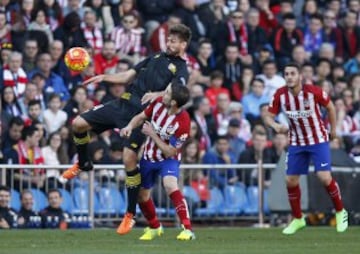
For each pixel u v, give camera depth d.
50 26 50.12
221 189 45.22
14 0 49.62
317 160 36.31
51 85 47.94
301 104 35.91
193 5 54.84
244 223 45.50
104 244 30.19
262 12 57.41
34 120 45.09
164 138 31.17
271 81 52.62
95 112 32.09
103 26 51.88
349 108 54.06
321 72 55.31
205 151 48.06
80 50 32.06
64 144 45.34
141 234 35.62
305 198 43.34
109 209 43.53
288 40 56.91
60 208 42.34
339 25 59.78
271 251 27.66
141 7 54.50
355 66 58.88
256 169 45.62
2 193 41.12
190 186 44.59
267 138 49.38
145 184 32.06
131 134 31.56
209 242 31.19
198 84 50.44
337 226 37.31
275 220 45.19
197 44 53.94
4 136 44.34
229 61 53.09
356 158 47.41
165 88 31.61
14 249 28.16
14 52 46.78
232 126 48.94
